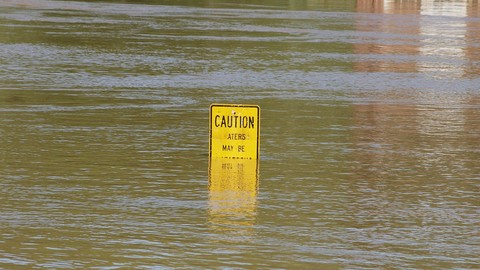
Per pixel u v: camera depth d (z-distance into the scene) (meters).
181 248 16.75
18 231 17.59
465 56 55.25
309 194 21.12
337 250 16.89
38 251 16.42
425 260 16.44
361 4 110.94
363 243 17.38
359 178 22.91
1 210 19.06
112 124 29.72
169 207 19.64
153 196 20.56
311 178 22.77
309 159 25.09
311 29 71.25
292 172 23.39
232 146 24.88
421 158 25.61
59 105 33.22
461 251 17.00
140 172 22.95
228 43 57.84
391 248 17.09
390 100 36.94
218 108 24.83
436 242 17.55
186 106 33.94
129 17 77.44
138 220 18.55
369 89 40.12
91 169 23.12
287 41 60.34
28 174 22.39
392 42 62.50
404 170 23.97
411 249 17.06
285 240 17.42
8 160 23.88
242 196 20.78
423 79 44.12
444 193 21.55
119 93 36.72
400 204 20.42
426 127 30.75
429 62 51.41
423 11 100.00
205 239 17.33
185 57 49.91
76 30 63.19
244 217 18.98
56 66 44.34
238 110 24.78
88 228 17.91
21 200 19.91
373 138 28.53
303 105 34.97
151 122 30.36
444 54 56.00
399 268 15.97
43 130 28.27
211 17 80.69
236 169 23.62
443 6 109.56
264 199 20.53
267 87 39.75
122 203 19.88
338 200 20.64
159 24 70.94
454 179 23.05
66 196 20.36
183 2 103.44
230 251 16.66
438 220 19.12
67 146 25.94
